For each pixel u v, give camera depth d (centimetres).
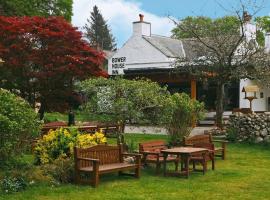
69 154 1162
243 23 2352
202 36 2409
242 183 1138
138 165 1173
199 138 1529
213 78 2294
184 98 1797
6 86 2008
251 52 2308
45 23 1994
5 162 1070
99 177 1161
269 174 1265
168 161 1259
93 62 1986
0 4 3503
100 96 1488
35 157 1211
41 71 1966
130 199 946
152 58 3375
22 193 964
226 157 1595
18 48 1914
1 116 995
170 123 1692
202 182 1148
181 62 2427
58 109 2070
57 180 1071
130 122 1538
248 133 1980
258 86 2838
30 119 1070
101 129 1777
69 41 1986
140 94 1448
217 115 2266
